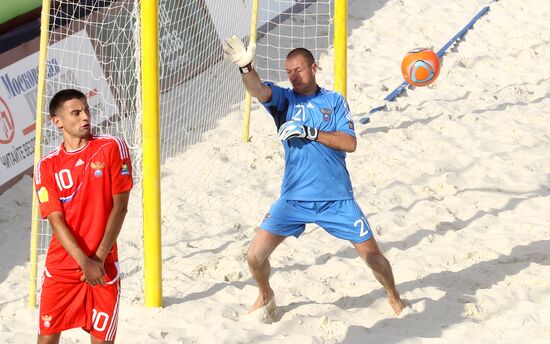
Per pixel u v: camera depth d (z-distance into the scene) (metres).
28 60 26.41
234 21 33.91
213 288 18.77
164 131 28.19
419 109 30.22
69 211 12.98
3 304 18.72
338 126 15.75
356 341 15.95
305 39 36.69
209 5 32.41
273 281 18.75
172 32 30.41
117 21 28.77
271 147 27.58
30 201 24.64
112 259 13.36
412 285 18.34
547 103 30.30
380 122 29.16
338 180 15.91
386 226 21.61
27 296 19.19
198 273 19.77
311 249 20.62
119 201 12.99
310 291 18.45
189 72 31.27
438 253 19.84
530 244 19.91
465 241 20.48
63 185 12.91
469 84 32.59
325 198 15.84
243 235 21.83
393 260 19.67
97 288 13.27
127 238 22.02
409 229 21.34
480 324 16.34
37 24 27.05
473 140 27.22
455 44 36.59
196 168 26.28
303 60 15.57
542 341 15.45
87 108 13.12
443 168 25.23
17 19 26.61
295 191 15.98
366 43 36.69
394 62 35.09
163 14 29.95
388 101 31.16
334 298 18.08
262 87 15.42
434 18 39.28
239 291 18.55
